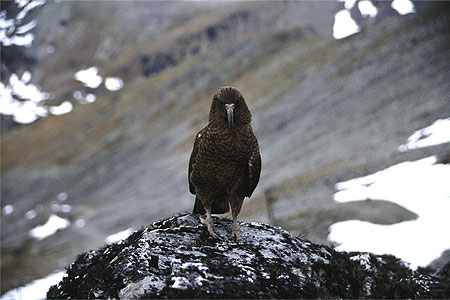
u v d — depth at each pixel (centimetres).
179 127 18425
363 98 13275
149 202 12144
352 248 4188
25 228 13062
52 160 19275
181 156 15538
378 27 18250
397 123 10375
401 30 16738
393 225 4475
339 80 15575
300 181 8312
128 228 10675
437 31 15438
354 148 9775
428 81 12331
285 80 18100
